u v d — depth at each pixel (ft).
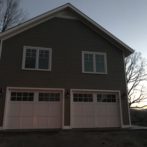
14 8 89.97
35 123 37.24
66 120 38.42
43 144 26.91
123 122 41.32
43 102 38.68
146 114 89.35
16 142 27.25
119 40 44.96
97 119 40.55
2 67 37.83
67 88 40.14
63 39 42.80
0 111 35.63
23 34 40.65
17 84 37.81
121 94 42.98
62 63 41.27
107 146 27.14
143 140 31.12
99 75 42.83
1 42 38.96
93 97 41.60
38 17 41.39
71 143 27.89
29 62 39.70
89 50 43.83
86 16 44.37
